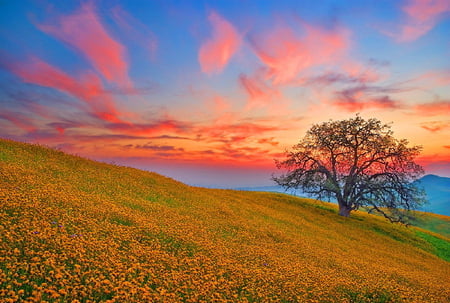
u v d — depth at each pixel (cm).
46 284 645
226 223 2216
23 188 1409
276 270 1244
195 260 1089
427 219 7219
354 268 1808
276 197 5425
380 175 4888
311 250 2089
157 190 2783
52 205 1284
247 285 988
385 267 2222
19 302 582
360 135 5009
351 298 1201
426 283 1902
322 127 5222
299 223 3459
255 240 1936
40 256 764
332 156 5144
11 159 2155
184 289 843
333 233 3528
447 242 5238
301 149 5356
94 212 1380
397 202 4706
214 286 866
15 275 644
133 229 1289
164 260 1010
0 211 1009
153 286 838
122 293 683
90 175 2491
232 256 1336
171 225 1589
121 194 2169
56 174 2145
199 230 1680
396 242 4225
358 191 4969
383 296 1304
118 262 863
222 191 4556
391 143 4888
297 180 5216
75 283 671
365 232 4275
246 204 3681
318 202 6006
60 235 927
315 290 1110
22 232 863
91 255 878
